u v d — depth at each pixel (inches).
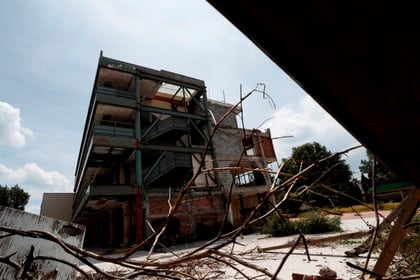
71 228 76.0
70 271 71.5
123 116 666.8
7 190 1067.9
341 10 17.9
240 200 740.0
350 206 47.8
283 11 18.1
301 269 137.9
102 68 619.2
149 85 717.3
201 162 42.4
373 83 20.5
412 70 19.4
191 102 811.4
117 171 726.5
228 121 761.6
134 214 573.0
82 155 856.9
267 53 19.9
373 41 18.7
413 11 17.0
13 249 57.1
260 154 719.7
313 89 21.2
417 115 22.0
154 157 668.1
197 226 541.6
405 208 66.6
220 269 138.6
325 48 19.3
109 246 661.3
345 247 203.3
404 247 94.4
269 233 375.6
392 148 25.3
